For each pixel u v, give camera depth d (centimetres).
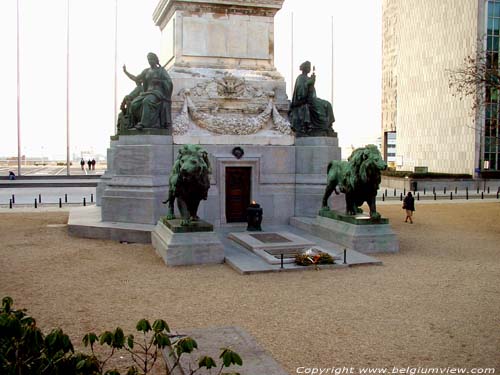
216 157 2247
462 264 1653
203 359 595
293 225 2308
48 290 1329
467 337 1003
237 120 2333
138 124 2222
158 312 1153
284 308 1184
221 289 1345
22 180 5756
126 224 2130
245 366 822
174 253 1617
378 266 1620
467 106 5947
